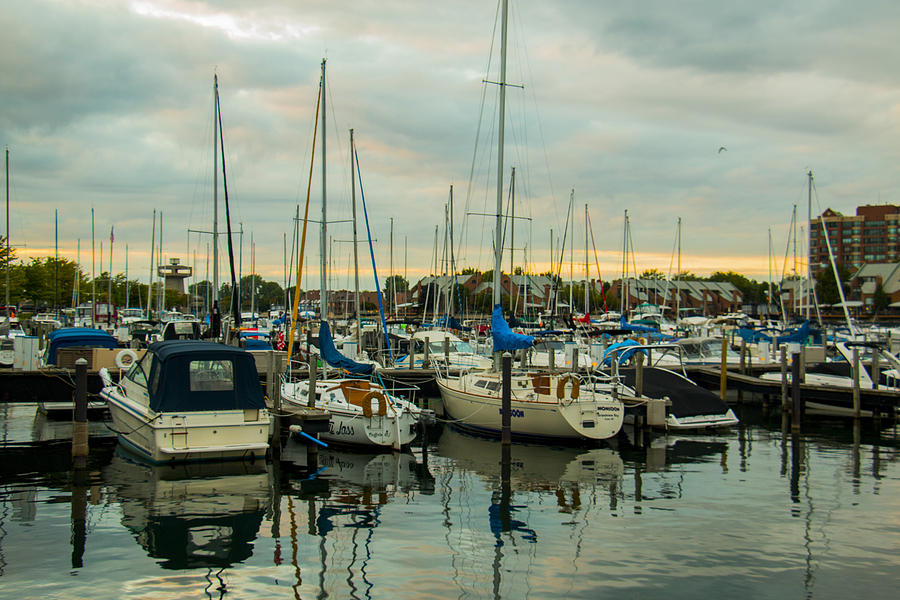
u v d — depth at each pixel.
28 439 20.56
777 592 10.31
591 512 14.24
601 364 27.69
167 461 17.03
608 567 11.23
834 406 27.02
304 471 17.55
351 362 23.56
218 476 16.72
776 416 26.97
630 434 23.09
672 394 24.28
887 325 74.12
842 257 163.62
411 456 19.58
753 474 17.53
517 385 22.59
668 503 14.89
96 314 54.78
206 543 12.13
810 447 20.94
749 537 12.70
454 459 19.23
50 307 71.56
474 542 12.38
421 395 29.98
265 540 12.35
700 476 17.31
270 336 43.22
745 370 32.47
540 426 21.12
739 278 156.12
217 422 17.12
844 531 13.02
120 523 13.13
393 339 39.94
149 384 17.83
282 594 10.09
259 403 17.70
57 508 14.00
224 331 32.16
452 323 45.72
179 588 10.23
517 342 20.77
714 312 118.88
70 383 23.11
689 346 36.00
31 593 9.99
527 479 16.98
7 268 45.16
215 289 32.03
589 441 21.39
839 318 88.81
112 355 24.02
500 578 10.73
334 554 11.70
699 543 12.37
